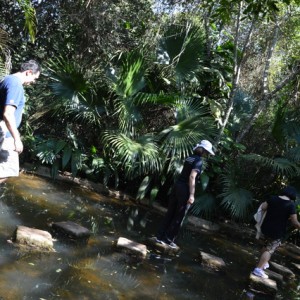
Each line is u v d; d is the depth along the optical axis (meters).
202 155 5.75
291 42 10.74
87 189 8.08
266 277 5.41
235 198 8.02
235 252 6.74
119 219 6.69
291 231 8.35
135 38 9.67
